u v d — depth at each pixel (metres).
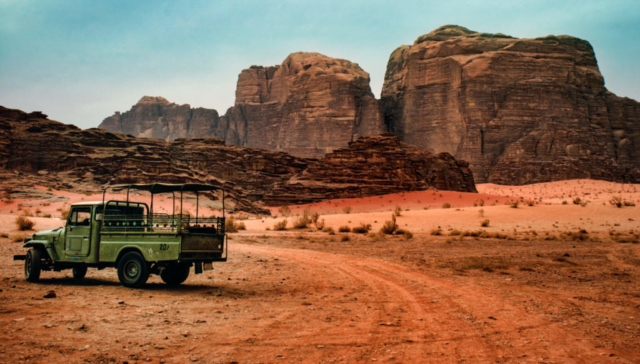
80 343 8.01
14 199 84.19
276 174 168.12
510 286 15.55
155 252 13.95
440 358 7.64
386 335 9.00
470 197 138.12
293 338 8.69
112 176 116.38
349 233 49.62
